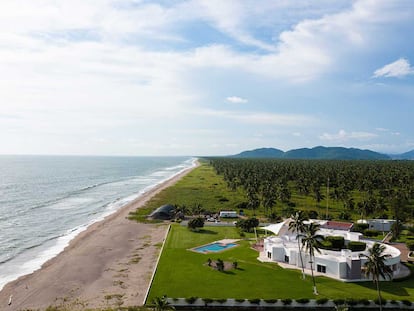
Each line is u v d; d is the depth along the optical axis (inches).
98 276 3245.6
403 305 2637.8
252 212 6314.0
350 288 2918.3
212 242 4345.5
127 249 4119.1
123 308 2566.4
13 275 3356.3
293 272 3277.6
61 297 2800.2
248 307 2637.8
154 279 3090.6
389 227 5113.2
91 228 5295.3
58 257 3897.6
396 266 3238.2
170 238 4539.9
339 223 4480.8
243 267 3400.6
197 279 3090.6
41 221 5812.0
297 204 6978.4
